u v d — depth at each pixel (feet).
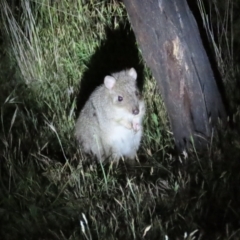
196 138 4.63
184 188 4.14
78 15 6.02
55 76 5.66
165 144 4.97
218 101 4.62
